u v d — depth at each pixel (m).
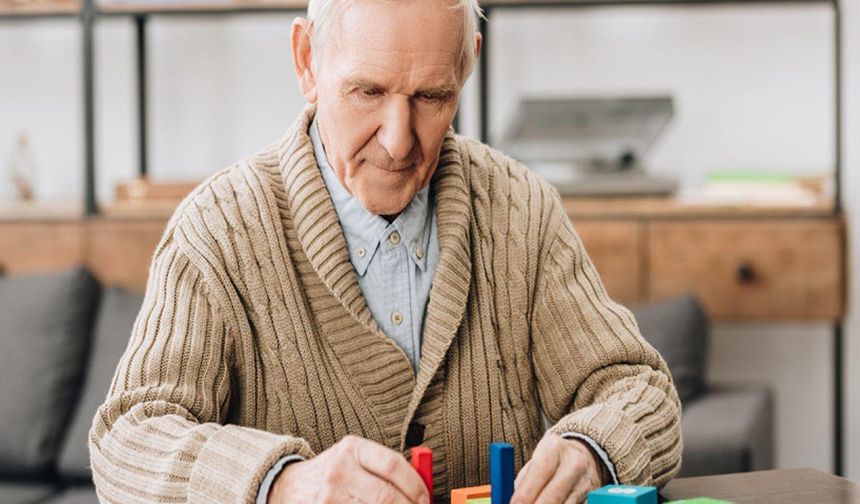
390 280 1.38
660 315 2.85
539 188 1.52
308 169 1.37
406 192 1.28
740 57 3.28
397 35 1.18
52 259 3.14
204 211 1.37
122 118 3.45
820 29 3.25
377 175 1.26
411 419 1.37
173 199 3.16
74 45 3.44
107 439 1.23
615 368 1.40
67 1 3.16
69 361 2.79
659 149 3.33
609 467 1.22
